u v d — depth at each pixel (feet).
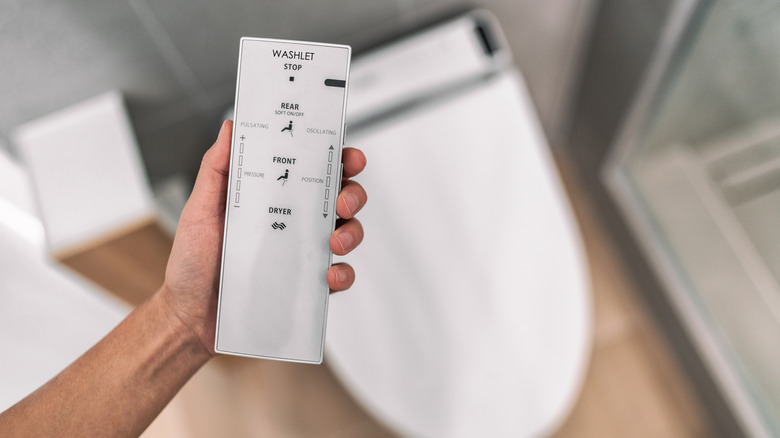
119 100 2.11
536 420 2.19
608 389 3.34
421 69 2.35
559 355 2.22
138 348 1.43
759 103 1.98
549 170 2.37
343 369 2.19
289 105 1.27
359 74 2.35
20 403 1.32
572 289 2.26
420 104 2.46
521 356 2.22
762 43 1.87
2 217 2.09
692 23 2.14
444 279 2.27
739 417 2.79
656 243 3.02
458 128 2.37
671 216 2.83
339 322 2.22
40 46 1.78
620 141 3.01
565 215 2.33
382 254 2.29
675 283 2.94
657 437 3.24
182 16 1.88
